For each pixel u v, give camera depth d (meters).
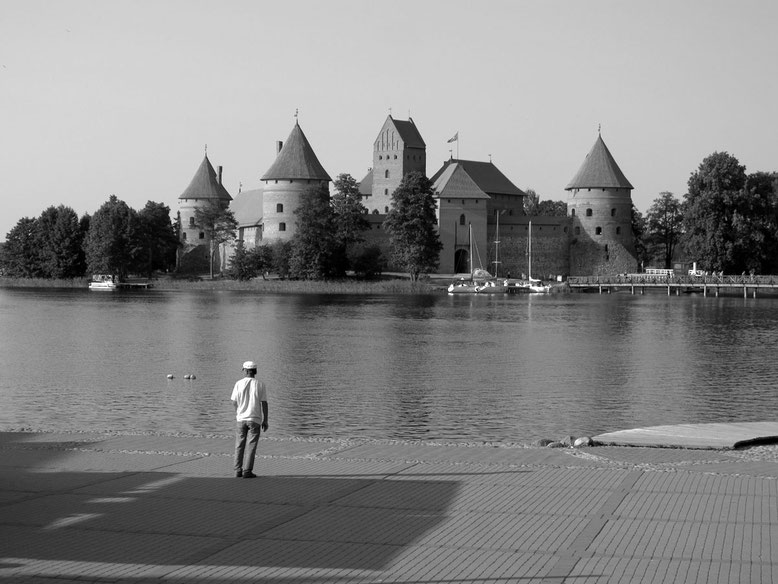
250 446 17.83
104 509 15.33
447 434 30.48
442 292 129.88
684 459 19.66
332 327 74.00
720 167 122.38
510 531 13.87
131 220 145.50
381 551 13.00
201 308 96.88
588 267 152.25
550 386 41.88
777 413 34.94
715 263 122.25
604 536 13.53
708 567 12.15
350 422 32.81
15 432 24.28
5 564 12.52
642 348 58.56
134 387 41.56
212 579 11.95
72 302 107.56
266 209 150.38
